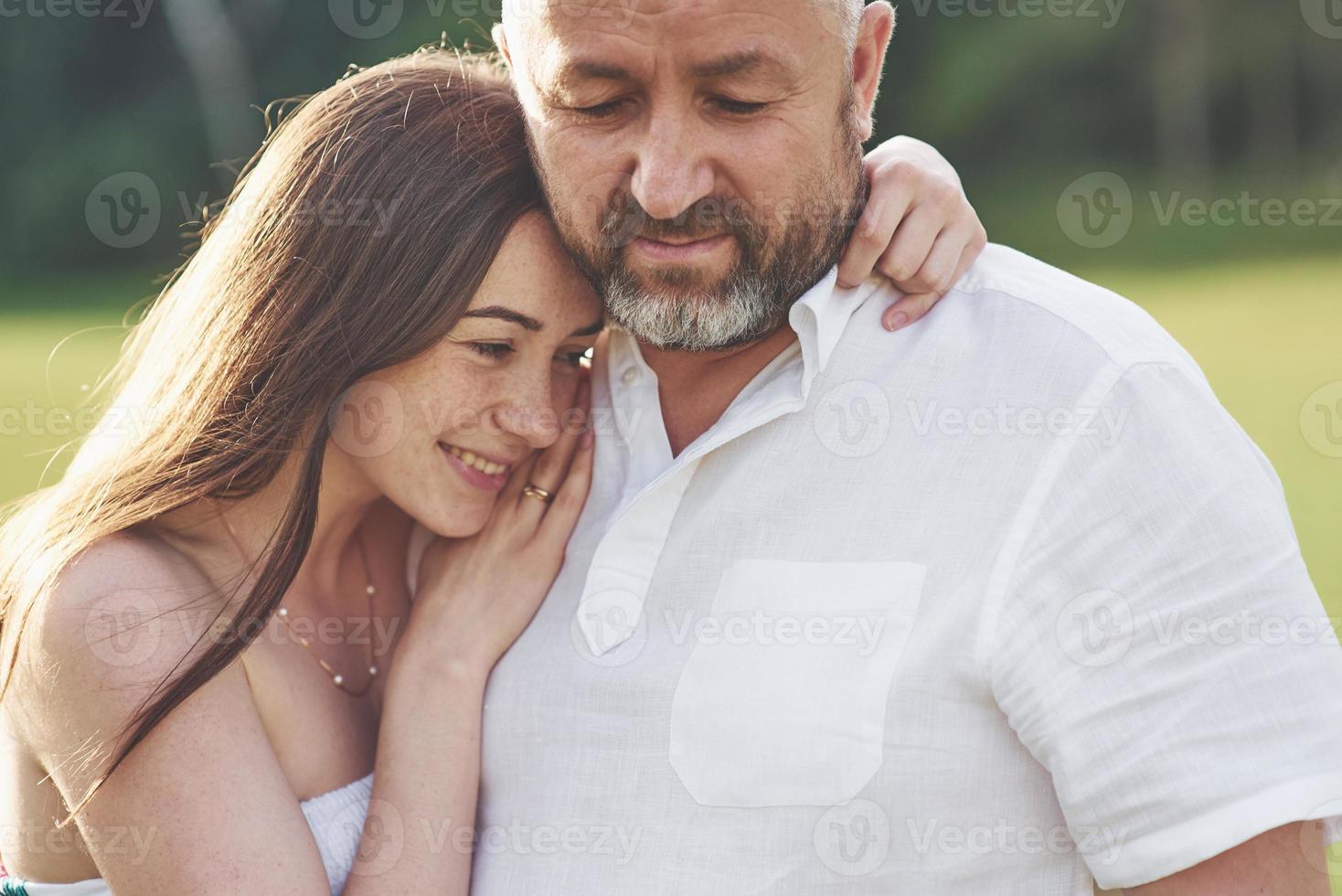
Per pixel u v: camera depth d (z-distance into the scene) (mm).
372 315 1902
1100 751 1598
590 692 1832
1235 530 1586
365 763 2092
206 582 1912
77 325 15312
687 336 1769
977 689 1685
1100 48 21359
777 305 1771
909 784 1699
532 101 1777
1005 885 1731
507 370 1950
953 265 1816
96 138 22266
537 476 2047
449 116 1956
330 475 2082
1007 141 21828
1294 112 21672
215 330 1977
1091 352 1686
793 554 1767
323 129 1965
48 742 1816
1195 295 12297
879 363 1795
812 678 1720
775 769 1716
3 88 22406
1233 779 1521
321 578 2143
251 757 1835
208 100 22531
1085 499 1639
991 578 1666
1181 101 21281
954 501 1703
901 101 22078
